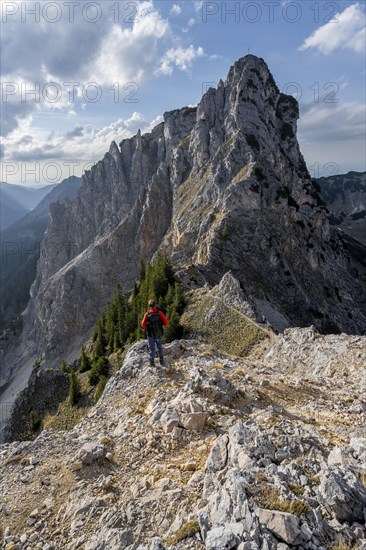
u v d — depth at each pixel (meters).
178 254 122.19
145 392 18.23
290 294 102.06
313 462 10.46
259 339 50.25
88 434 15.73
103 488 11.85
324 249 134.62
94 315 164.62
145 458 13.20
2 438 79.19
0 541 10.57
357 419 16.19
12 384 170.25
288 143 168.38
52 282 177.88
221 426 14.41
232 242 105.69
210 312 61.78
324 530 7.75
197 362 21.70
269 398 18.22
